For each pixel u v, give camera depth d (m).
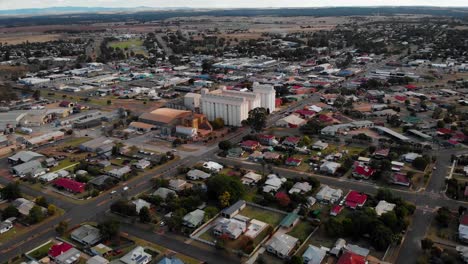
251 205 91.38
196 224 82.00
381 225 75.69
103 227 78.75
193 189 95.69
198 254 73.88
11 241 79.38
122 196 96.88
